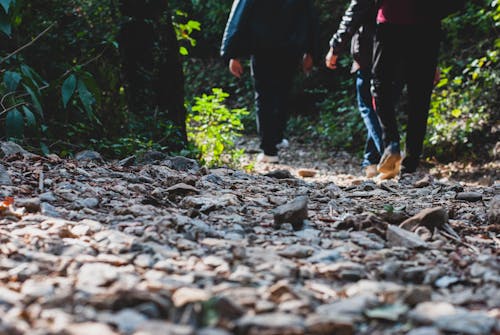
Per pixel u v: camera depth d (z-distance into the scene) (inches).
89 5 260.5
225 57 332.5
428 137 408.2
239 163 313.3
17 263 94.5
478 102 410.9
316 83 602.9
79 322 70.4
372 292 85.3
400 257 108.7
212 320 70.1
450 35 473.4
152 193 152.2
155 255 100.1
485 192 195.5
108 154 231.9
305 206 131.4
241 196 160.1
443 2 243.6
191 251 105.3
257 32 327.6
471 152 390.6
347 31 269.9
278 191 182.4
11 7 213.9
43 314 72.8
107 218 126.7
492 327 72.7
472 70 446.3
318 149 492.1
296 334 68.1
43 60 241.0
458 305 84.1
